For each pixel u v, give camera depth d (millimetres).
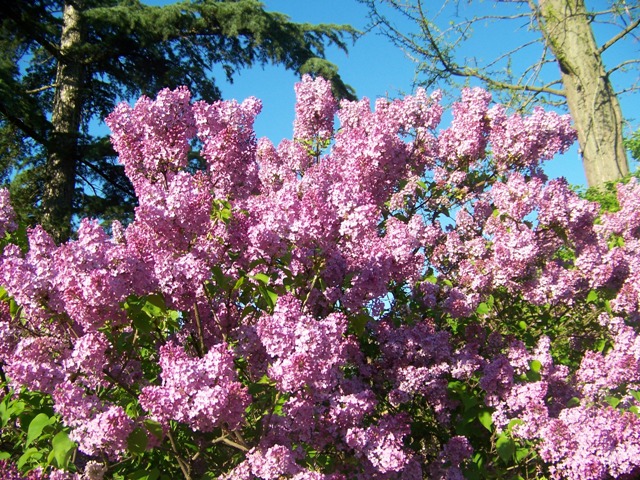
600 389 4945
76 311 3176
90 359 3176
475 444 4848
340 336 3629
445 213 6117
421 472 4168
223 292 4012
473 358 4828
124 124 4074
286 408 3588
